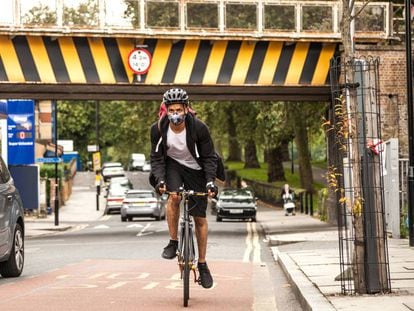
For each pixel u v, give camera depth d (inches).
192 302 600.7
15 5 1435.8
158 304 587.2
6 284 730.8
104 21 1454.2
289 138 3009.4
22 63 1466.5
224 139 3570.4
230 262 1023.0
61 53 1475.1
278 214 2571.4
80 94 1616.6
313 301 533.3
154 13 1470.2
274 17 1502.2
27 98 1627.7
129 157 6358.3
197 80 1508.4
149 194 2449.6
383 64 1595.7
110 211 2928.2
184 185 569.9
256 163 4160.9
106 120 5871.1
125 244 1408.7
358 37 1573.6
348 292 570.3
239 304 594.2
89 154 6161.4
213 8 1487.5
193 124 546.0
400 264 778.8
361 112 558.3
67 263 1002.1
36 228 2064.5
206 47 1510.8
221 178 577.6
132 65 1481.3
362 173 558.3
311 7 1510.8
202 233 574.6
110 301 605.0
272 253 1185.4
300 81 1536.7
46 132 3464.6
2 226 748.6
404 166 1270.9
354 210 559.5
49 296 636.7
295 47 1534.2
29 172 2488.9
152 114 3314.5
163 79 1501.0
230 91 1593.3
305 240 1327.5
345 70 561.3
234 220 2362.2
